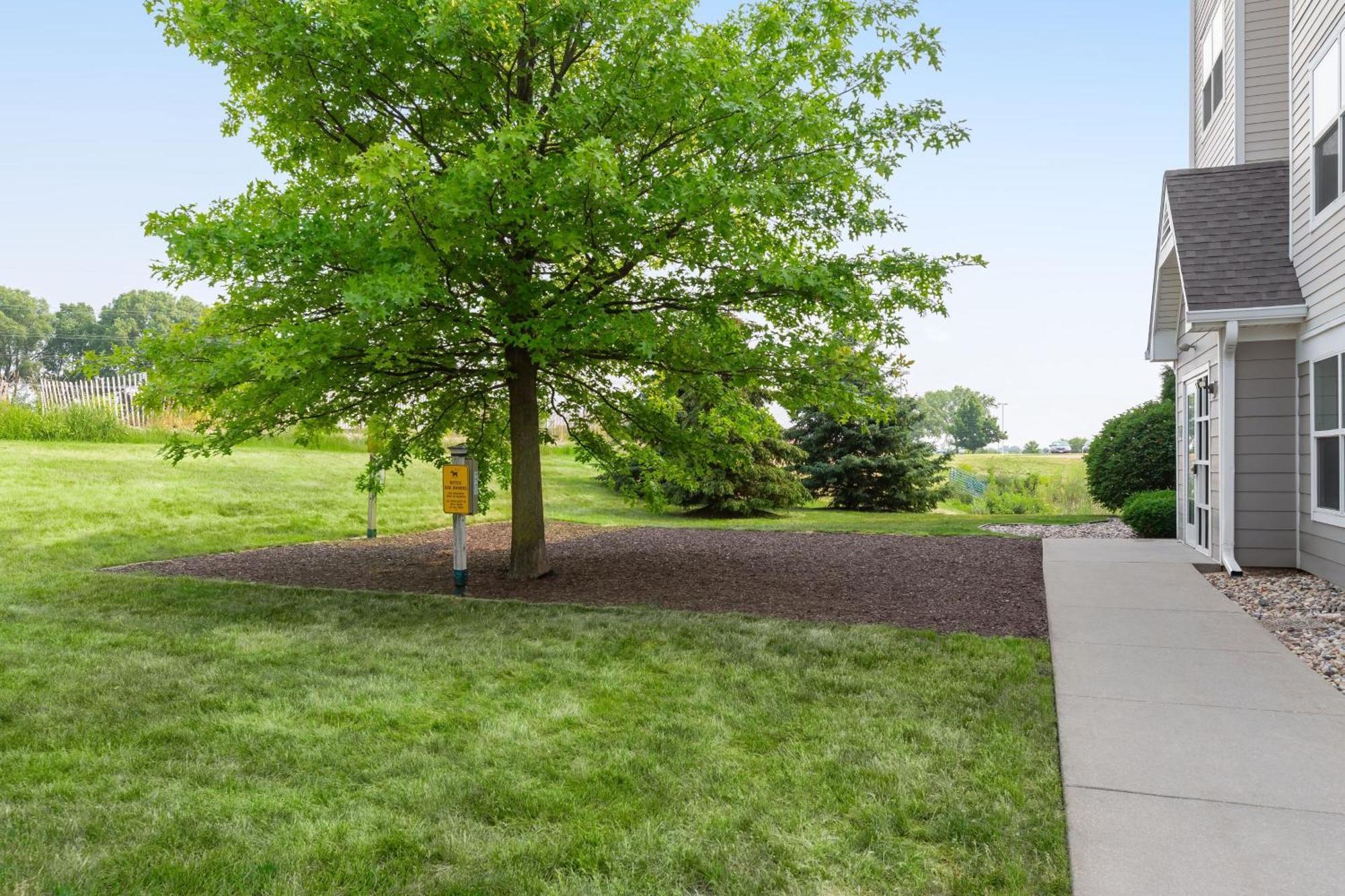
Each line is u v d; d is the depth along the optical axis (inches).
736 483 658.8
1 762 133.7
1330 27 279.0
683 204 255.0
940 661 194.5
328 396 330.0
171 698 169.3
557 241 244.8
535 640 220.2
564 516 606.2
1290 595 273.1
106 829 110.0
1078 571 328.8
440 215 236.4
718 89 258.7
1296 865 98.6
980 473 1491.1
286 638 222.4
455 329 286.7
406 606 267.6
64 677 184.1
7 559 349.7
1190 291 315.9
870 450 806.5
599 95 257.8
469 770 131.0
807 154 280.4
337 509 537.0
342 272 269.6
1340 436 274.8
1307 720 152.9
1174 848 103.3
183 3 253.6
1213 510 355.6
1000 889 94.7
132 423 834.2
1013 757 134.3
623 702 165.6
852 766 130.5
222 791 123.0
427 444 367.6
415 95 288.0
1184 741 142.3
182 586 300.4
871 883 95.9
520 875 97.7
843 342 311.6
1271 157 403.5
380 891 94.2
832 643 213.2
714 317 290.4
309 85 273.6
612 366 354.0
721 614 252.4
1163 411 597.6
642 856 102.5
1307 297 299.7
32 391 842.8
